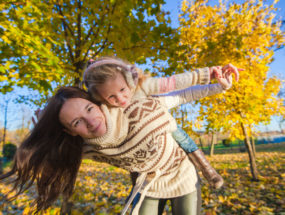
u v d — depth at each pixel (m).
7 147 14.11
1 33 1.80
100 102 1.11
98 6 2.33
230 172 7.27
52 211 2.54
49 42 2.43
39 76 2.10
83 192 4.70
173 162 1.33
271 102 5.80
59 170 1.35
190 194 1.33
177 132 1.38
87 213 3.39
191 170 1.37
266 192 4.50
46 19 2.33
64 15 2.51
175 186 1.33
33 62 1.89
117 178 7.19
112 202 4.16
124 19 2.24
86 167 10.38
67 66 2.53
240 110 4.94
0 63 2.01
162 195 1.35
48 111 1.18
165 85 1.15
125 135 1.08
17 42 1.81
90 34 2.82
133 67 1.11
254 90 4.75
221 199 3.88
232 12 5.00
